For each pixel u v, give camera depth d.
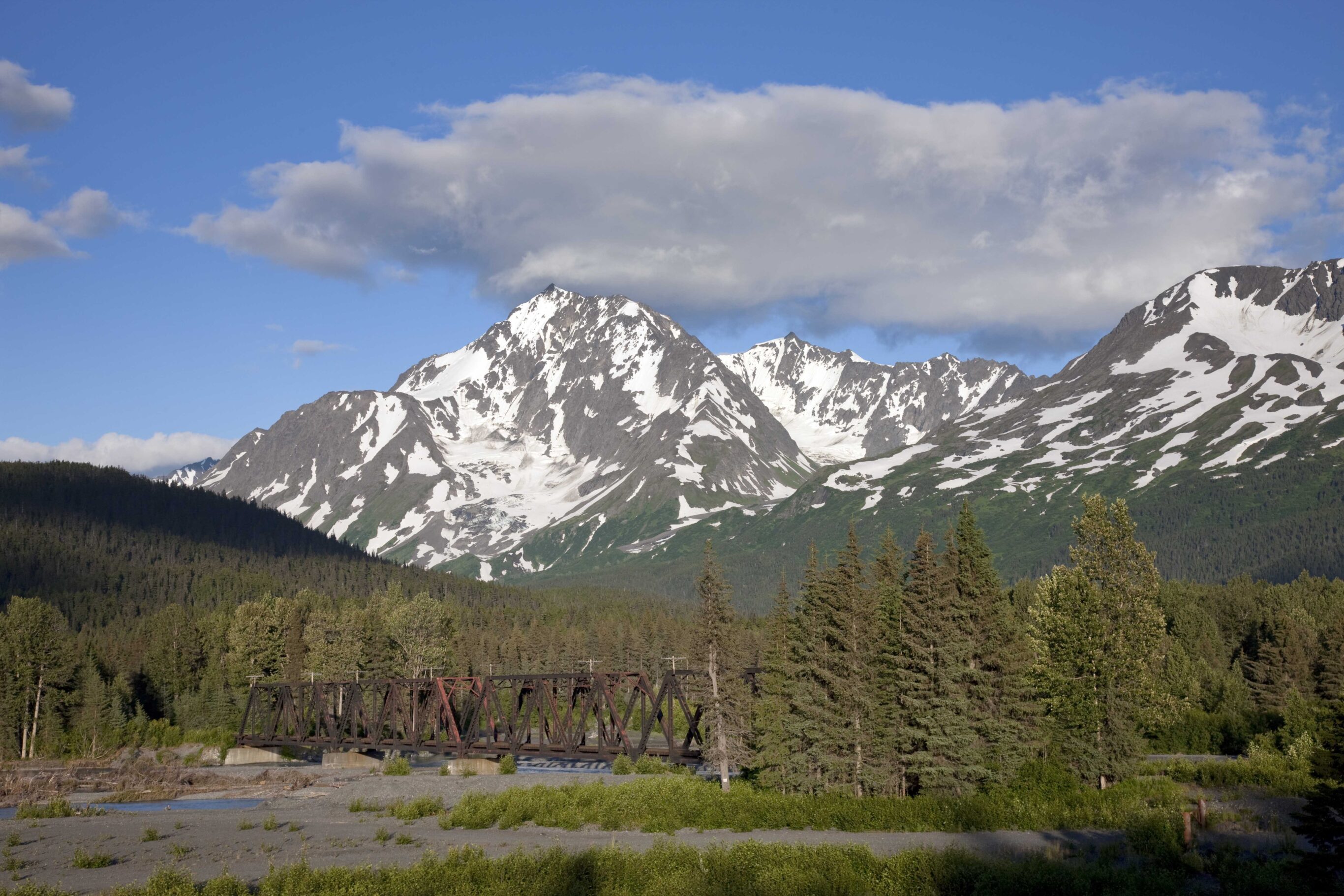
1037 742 74.50
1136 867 48.72
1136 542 80.25
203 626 183.62
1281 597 174.00
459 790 94.06
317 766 129.25
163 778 109.69
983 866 46.88
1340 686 113.81
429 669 153.00
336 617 194.62
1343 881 43.00
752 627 191.50
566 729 100.44
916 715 72.00
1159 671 82.75
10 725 134.38
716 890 45.31
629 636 184.12
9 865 60.41
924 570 74.62
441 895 45.72
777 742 75.88
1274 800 66.12
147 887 46.97
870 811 66.88
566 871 48.75
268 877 48.81
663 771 92.19
